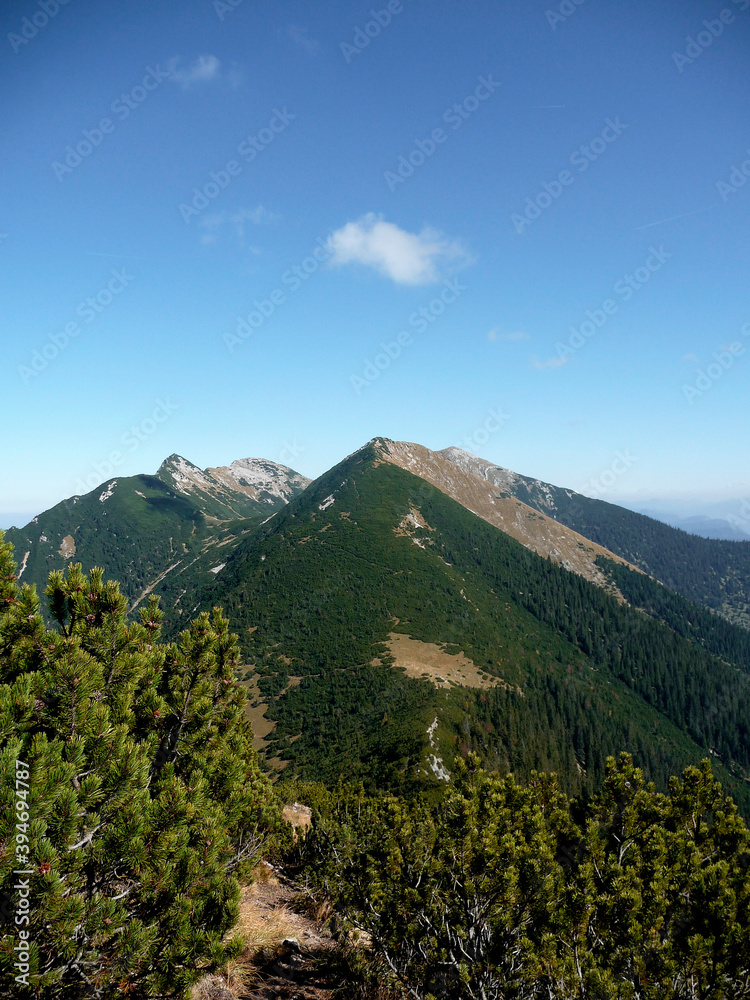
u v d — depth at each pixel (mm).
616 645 154250
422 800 11375
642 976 5906
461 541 184375
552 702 112375
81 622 7211
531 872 7148
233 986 7426
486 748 83500
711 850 7828
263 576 151625
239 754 8562
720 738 130125
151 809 5887
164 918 5527
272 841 13195
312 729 94312
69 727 5832
